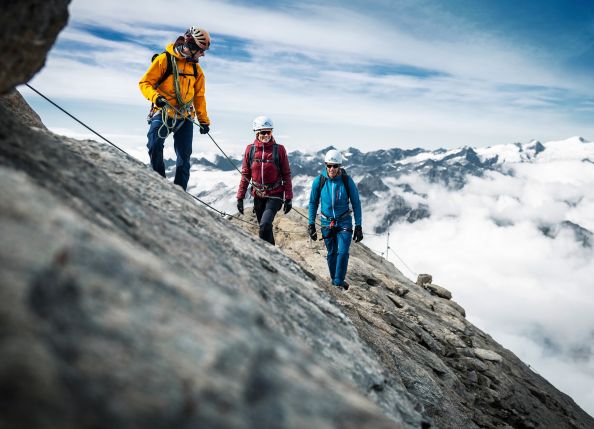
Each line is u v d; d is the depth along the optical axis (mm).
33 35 3201
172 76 7832
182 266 3525
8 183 2186
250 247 5355
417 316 12938
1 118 3584
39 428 1390
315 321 4762
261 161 8781
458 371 11062
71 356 1614
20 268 1746
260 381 1942
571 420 12867
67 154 3881
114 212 3572
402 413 4633
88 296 1851
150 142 7910
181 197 5305
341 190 9867
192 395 1720
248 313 2350
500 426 9648
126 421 1543
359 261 15648
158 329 1900
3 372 1443
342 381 2617
